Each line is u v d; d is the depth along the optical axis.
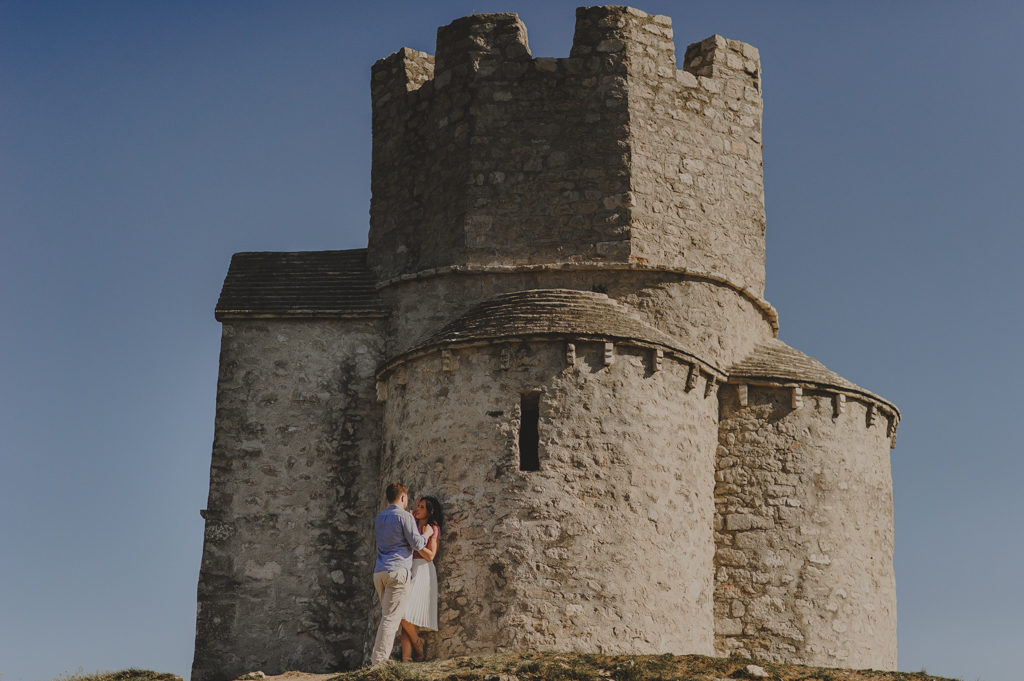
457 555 19.67
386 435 21.91
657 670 17.20
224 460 22.36
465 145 23.08
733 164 23.86
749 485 21.81
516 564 19.33
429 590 19.28
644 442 20.28
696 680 16.81
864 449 22.66
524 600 19.16
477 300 22.50
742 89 24.36
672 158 23.09
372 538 21.91
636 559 19.69
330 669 21.42
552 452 19.89
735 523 21.64
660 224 22.66
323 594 21.73
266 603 21.70
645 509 20.00
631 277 22.31
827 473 22.08
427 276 22.75
